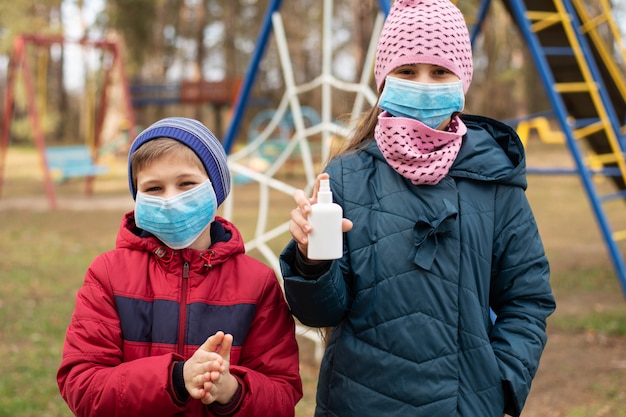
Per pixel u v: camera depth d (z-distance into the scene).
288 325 2.02
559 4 6.38
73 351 1.87
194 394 1.71
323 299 1.84
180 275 1.95
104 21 29.17
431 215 1.95
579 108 7.35
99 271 1.94
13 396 4.07
